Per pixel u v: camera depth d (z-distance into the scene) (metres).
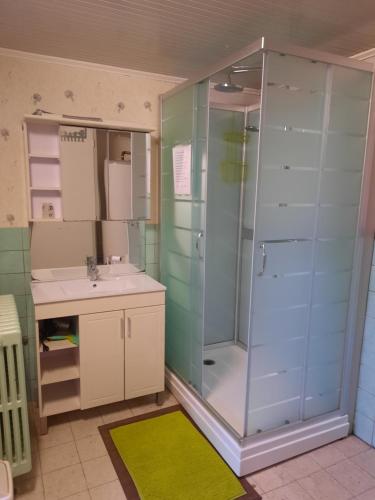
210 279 3.10
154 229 2.90
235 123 2.91
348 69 1.86
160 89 2.74
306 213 1.91
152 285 2.50
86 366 2.26
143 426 2.34
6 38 2.11
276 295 1.91
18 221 2.42
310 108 1.80
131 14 1.83
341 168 1.96
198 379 2.43
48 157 2.39
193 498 1.79
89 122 2.40
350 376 2.21
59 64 2.41
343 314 2.16
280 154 1.78
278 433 2.03
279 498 1.80
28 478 1.91
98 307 2.23
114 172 2.62
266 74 1.66
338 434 2.22
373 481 1.92
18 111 2.34
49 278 2.53
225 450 2.03
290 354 2.02
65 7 1.76
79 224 2.56
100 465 2.01
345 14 1.81
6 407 1.74
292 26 1.96
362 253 2.09
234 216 3.12
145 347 2.42
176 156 2.54
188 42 2.17
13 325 1.79
